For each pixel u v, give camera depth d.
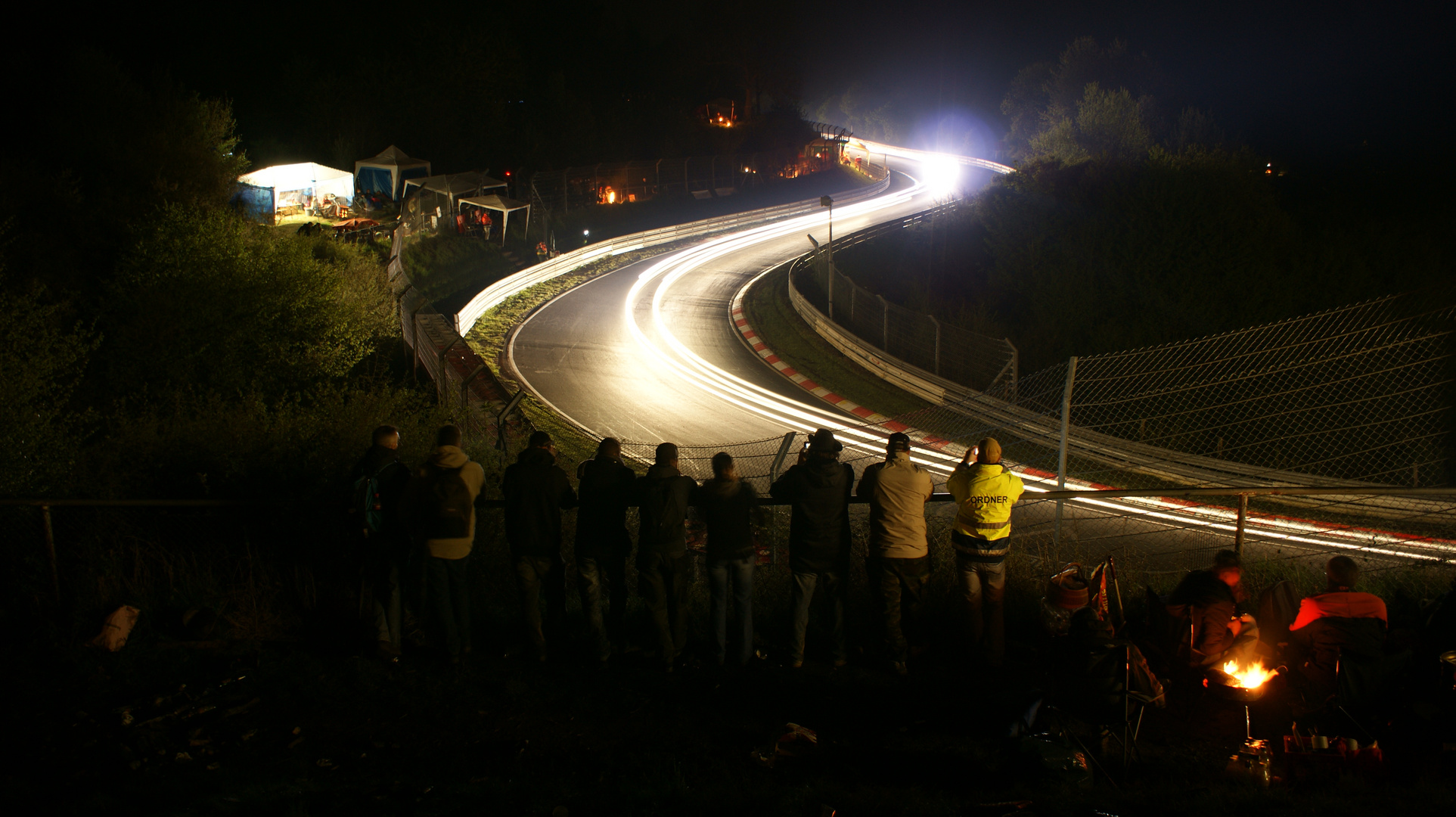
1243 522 6.54
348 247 35.69
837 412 25.61
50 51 45.19
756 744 5.09
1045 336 30.17
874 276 41.53
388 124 61.47
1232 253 30.39
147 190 34.00
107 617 6.13
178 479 9.58
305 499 6.68
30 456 11.81
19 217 27.28
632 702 5.59
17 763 4.86
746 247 51.41
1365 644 5.05
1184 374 24.30
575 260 44.69
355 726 5.32
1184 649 5.23
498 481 11.31
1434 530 12.79
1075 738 4.80
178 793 4.57
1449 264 32.03
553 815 4.34
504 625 6.74
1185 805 4.23
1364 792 4.23
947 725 5.29
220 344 22.78
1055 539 10.32
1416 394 20.92
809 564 5.79
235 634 6.40
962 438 22.75
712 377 28.86
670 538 5.77
